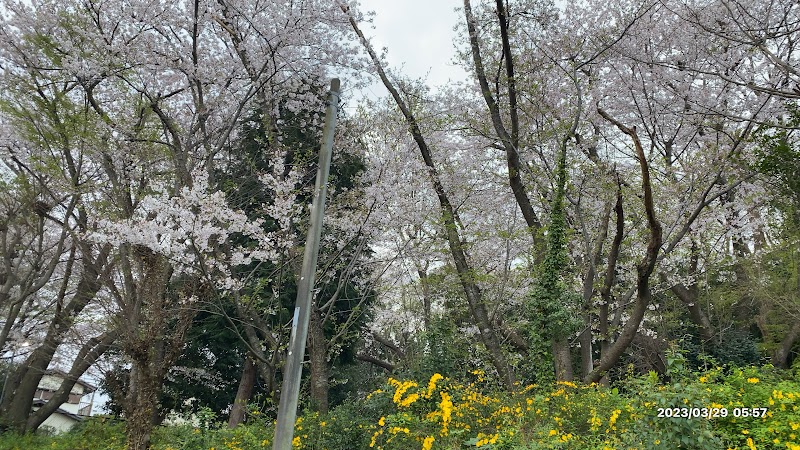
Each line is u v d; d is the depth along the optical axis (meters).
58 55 10.55
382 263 13.78
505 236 11.57
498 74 11.41
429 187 12.59
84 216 11.54
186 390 14.87
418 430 6.88
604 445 5.56
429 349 10.41
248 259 9.96
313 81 13.02
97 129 10.65
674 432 4.75
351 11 11.90
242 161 13.47
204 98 12.46
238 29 11.79
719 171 10.20
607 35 11.33
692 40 11.00
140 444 8.94
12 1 10.91
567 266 11.17
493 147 12.78
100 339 12.91
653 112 11.78
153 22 11.30
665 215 11.60
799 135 10.04
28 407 15.29
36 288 13.05
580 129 11.57
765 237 14.22
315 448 8.30
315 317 11.80
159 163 11.73
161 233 8.69
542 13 11.32
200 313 14.46
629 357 15.52
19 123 10.68
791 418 5.54
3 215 12.30
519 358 10.74
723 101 11.14
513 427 6.36
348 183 14.25
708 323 14.23
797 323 13.37
